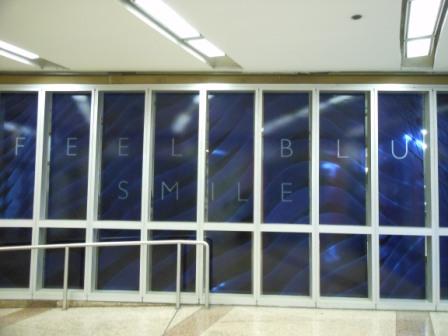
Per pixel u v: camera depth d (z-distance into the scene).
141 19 2.61
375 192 3.83
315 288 3.82
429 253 3.80
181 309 3.75
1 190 4.16
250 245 4.00
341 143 4.01
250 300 3.86
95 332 3.13
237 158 4.09
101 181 4.17
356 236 3.93
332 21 2.58
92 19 2.60
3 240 4.10
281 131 4.08
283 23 2.62
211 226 3.98
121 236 4.09
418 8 2.49
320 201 3.96
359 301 3.78
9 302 3.94
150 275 4.06
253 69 3.84
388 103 3.99
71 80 4.14
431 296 3.73
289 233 4.00
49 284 4.11
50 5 2.38
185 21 2.65
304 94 4.09
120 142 4.18
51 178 4.19
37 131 4.11
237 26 2.68
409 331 3.18
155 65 3.78
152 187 4.13
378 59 3.46
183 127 4.15
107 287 4.07
